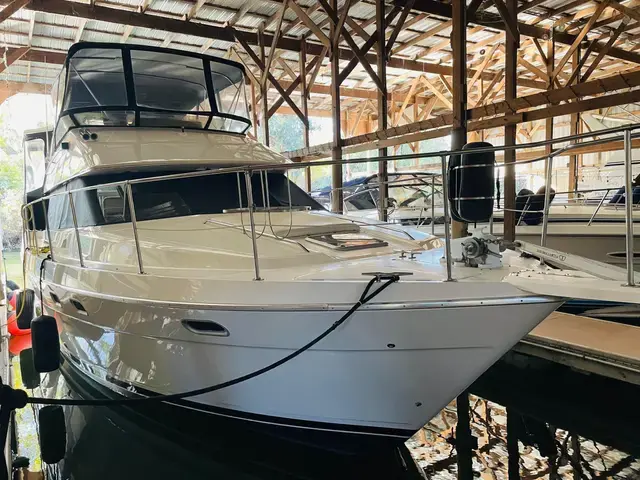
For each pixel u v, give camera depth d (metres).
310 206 3.74
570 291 1.87
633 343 3.66
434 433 3.27
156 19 7.68
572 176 10.56
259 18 8.49
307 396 2.41
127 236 2.99
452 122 5.68
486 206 2.20
